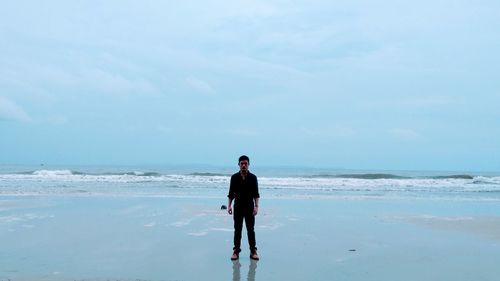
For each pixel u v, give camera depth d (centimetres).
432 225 1237
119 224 1160
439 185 3306
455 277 670
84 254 793
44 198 1806
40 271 660
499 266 746
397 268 723
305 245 916
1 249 825
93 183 2944
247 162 766
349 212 1530
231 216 1336
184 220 1248
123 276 641
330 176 4622
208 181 3297
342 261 771
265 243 932
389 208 1695
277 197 2102
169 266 713
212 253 820
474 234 1088
